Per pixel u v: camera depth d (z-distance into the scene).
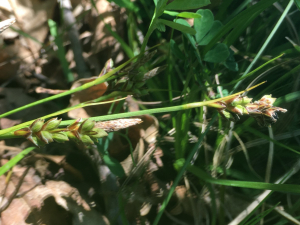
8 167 0.11
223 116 0.10
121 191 0.14
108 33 0.20
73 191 0.15
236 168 0.17
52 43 0.20
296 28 0.19
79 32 0.21
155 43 0.20
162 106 0.18
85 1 0.21
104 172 0.15
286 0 0.18
